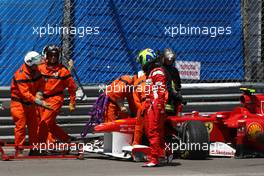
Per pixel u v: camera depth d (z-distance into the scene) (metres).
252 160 41.94
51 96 43.12
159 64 40.62
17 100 42.47
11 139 48.78
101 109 45.00
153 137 38.06
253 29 52.75
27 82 41.94
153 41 51.69
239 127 42.31
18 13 49.41
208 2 52.34
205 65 52.53
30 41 49.59
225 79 52.78
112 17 50.94
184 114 47.16
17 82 41.94
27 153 46.22
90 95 50.16
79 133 50.00
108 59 50.91
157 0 51.69
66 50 50.06
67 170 37.06
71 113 49.88
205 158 42.47
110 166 38.97
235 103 51.94
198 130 41.69
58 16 50.03
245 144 43.09
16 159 42.56
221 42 52.62
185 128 42.00
